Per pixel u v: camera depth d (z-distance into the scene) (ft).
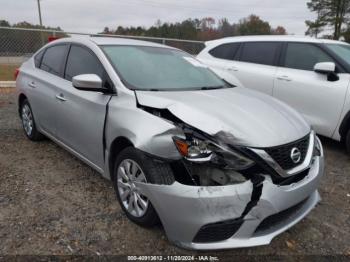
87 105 10.62
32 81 14.53
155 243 8.59
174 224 7.69
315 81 16.15
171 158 7.79
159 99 9.04
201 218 7.33
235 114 8.73
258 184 7.55
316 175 9.00
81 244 8.41
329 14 147.74
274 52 18.57
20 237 8.53
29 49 35.73
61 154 14.30
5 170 12.48
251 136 7.89
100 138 10.12
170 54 12.96
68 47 13.04
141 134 8.36
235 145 7.67
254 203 7.48
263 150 7.73
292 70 17.42
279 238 9.17
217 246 7.53
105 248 8.32
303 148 8.81
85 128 10.81
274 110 9.60
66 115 11.82
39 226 9.04
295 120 9.48
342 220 10.25
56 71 13.23
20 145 15.28
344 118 15.03
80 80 9.59
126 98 9.52
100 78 10.28
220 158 7.57
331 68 15.33
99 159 10.51
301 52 17.51
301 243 9.00
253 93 11.41
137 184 8.48
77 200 10.50
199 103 9.12
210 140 7.74
